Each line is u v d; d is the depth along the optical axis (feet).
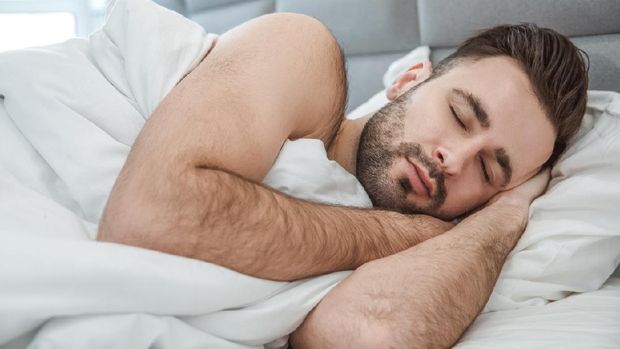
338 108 3.13
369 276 2.39
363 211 2.81
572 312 2.70
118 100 2.71
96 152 2.44
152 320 1.84
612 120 3.45
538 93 3.18
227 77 2.43
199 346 1.96
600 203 3.07
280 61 2.63
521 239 3.09
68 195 2.49
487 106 3.06
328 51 2.94
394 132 3.15
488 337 2.46
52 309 1.65
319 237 2.32
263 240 2.11
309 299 2.33
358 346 2.16
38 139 2.51
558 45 3.34
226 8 7.47
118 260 1.76
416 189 3.08
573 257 2.98
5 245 1.65
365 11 5.73
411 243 2.81
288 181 2.67
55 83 2.63
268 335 2.18
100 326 1.72
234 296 2.03
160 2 8.20
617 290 3.03
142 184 2.00
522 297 2.97
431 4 5.15
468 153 3.04
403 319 2.19
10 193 2.21
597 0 4.24
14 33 9.53
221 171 2.14
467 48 3.39
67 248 1.71
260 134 2.37
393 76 5.06
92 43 3.00
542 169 3.53
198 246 1.99
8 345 1.71
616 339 2.33
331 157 3.44
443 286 2.37
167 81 2.69
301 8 6.36
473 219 3.04
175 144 2.09
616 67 4.22
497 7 4.72
